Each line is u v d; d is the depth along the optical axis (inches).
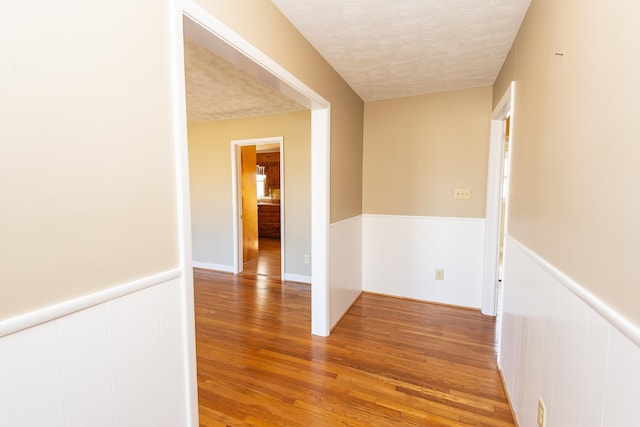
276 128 163.2
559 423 42.9
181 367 44.8
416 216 131.2
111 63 33.9
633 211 27.5
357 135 128.3
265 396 71.3
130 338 37.5
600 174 33.5
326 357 87.8
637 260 26.9
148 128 38.5
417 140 128.8
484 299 118.6
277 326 108.1
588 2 37.1
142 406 39.4
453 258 126.5
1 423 26.8
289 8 67.1
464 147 122.0
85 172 31.9
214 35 50.1
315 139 96.3
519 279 65.7
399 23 73.1
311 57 84.0
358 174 131.5
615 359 29.9
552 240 47.3
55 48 28.9
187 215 44.3
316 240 99.0
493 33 77.0
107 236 34.4
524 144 65.3
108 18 33.5
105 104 33.5
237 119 170.9
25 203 27.4
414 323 110.4
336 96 103.4
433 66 98.3
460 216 124.4
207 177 180.5
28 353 28.2
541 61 55.3
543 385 49.2
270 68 64.8
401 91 123.0
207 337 99.9
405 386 74.9
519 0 63.4
